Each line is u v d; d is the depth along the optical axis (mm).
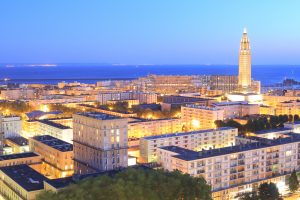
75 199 192625
